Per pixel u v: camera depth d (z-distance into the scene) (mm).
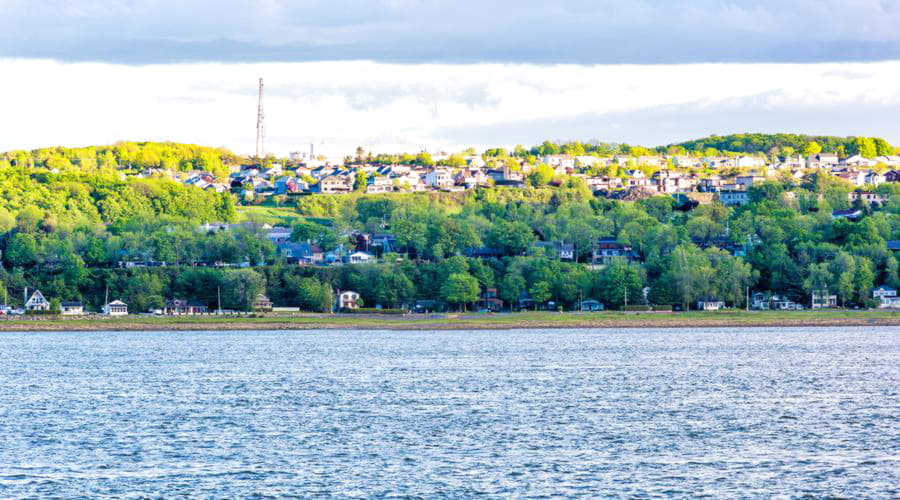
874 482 165625
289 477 170500
